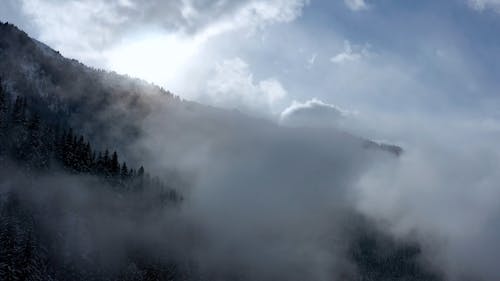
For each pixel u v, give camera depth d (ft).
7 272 341.62
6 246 355.97
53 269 379.35
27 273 350.84
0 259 345.72
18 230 374.22
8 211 384.88
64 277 383.65
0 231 362.74
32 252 367.04
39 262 368.07
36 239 383.04
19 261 352.90
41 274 362.33
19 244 364.58
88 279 404.77
